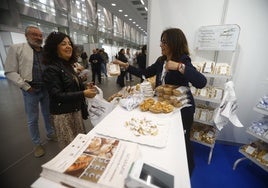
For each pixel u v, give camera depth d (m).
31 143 2.21
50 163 0.54
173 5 2.00
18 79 1.74
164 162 0.61
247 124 2.24
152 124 0.94
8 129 2.60
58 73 1.24
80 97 1.23
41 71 1.87
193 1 1.94
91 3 8.75
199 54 2.11
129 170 0.49
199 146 2.30
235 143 2.32
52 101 1.32
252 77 2.07
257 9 1.84
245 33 1.94
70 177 0.49
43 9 5.98
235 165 1.86
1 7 4.77
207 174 1.80
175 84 1.36
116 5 8.06
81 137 0.72
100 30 10.45
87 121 2.83
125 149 0.63
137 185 0.45
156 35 2.15
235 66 2.08
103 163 0.55
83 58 7.95
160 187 0.45
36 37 1.77
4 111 3.36
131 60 8.49
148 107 1.15
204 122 1.98
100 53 6.29
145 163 0.53
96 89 1.49
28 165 1.79
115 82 6.54
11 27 5.12
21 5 5.20
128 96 1.38
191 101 1.30
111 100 1.48
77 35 8.44
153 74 1.70
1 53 6.55
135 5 8.04
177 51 1.24
